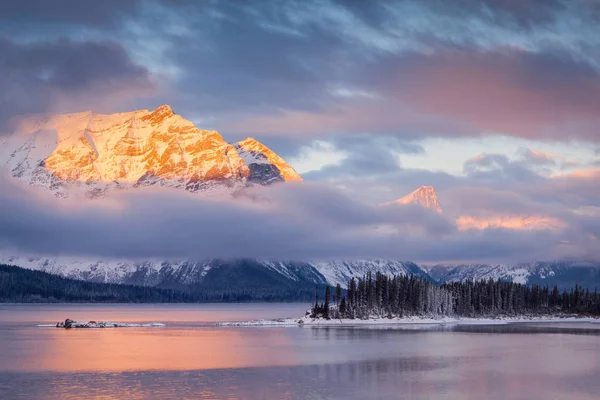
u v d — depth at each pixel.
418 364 191.88
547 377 169.12
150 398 143.88
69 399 143.25
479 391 151.38
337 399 143.00
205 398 144.00
